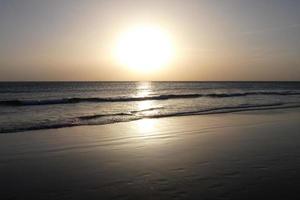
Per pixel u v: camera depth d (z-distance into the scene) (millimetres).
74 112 20562
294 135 12367
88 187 6305
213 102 30578
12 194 5934
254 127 14492
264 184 6363
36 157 8734
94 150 9688
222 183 6441
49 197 5801
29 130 13219
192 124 15484
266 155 8938
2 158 8555
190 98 36969
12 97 37875
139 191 6051
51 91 57469
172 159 8555
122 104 27781
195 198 5656
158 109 23234
